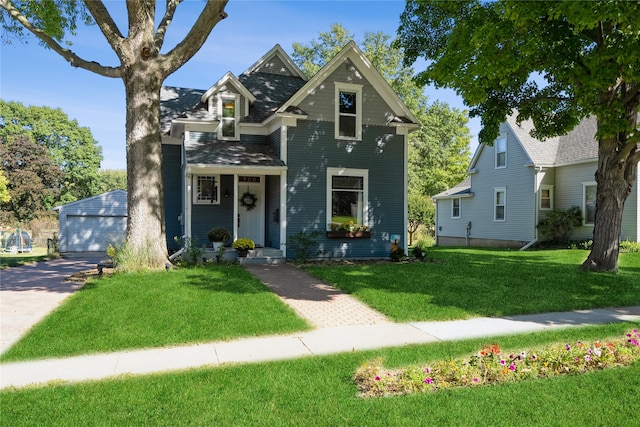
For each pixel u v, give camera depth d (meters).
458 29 11.24
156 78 12.16
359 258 15.65
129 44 11.83
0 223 36.78
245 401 3.98
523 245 22.11
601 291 9.60
